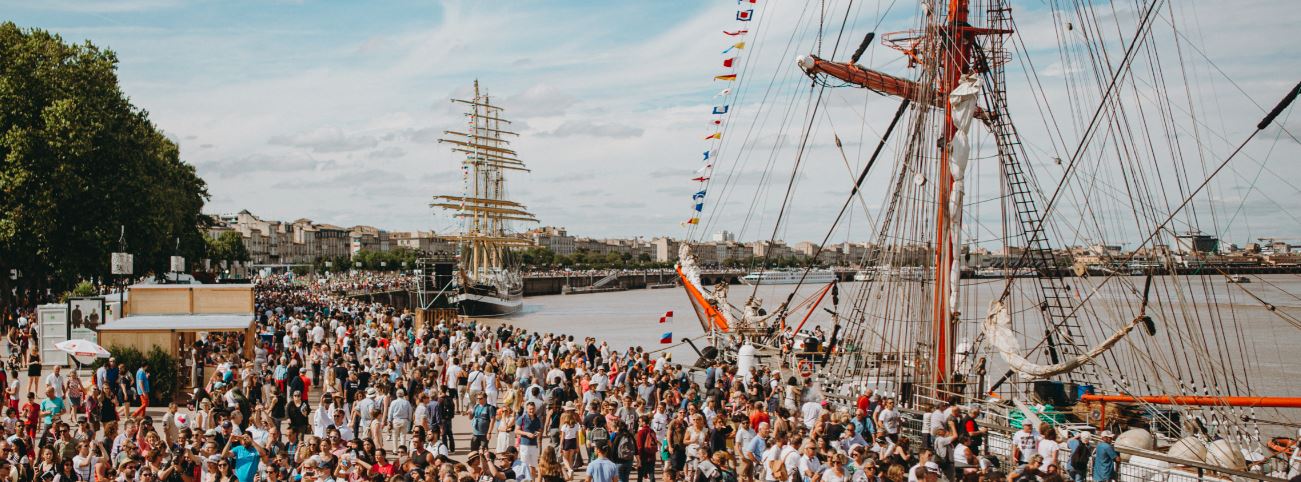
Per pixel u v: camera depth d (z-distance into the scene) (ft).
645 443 63.98
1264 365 161.79
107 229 182.70
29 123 180.75
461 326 170.81
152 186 198.18
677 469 62.75
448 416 77.92
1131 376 107.55
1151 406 69.00
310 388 110.32
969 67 75.31
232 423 63.31
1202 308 247.50
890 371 88.17
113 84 197.16
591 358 116.37
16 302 206.39
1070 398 75.56
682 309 499.10
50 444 56.49
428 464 53.26
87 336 114.52
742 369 94.12
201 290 117.50
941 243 75.61
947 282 75.41
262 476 56.65
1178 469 56.59
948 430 62.69
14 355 114.73
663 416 68.69
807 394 80.38
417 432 56.59
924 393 75.15
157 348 98.22
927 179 76.43
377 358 110.11
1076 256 78.28
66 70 185.88
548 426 72.95
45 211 173.99
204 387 103.91
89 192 181.27
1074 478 56.59
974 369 79.97
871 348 88.33
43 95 182.19
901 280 78.64
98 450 58.13
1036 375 69.77
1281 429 97.76
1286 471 58.18
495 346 142.92
